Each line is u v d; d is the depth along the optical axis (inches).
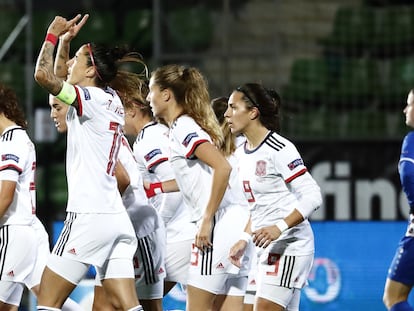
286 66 1503.4
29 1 1390.3
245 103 751.7
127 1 1643.7
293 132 1405.0
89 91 676.1
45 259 820.6
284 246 758.5
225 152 804.0
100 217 681.6
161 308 827.4
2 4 1635.1
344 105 1444.4
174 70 742.5
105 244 687.7
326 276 1170.6
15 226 741.9
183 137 728.3
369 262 1171.9
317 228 1185.4
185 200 760.3
